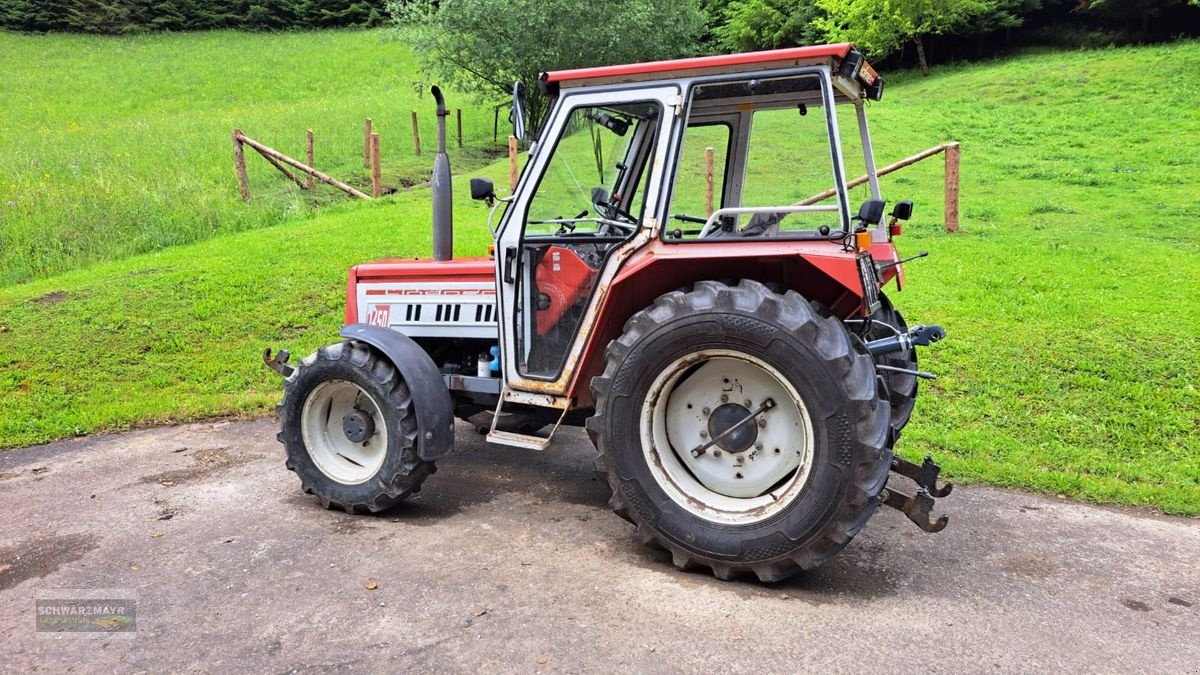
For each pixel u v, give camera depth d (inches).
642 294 144.9
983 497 172.7
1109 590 131.1
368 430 161.5
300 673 104.3
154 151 637.3
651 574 133.2
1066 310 279.3
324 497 161.8
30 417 227.0
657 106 140.5
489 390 167.8
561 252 155.0
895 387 175.2
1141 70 853.2
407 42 810.8
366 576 131.9
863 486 119.4
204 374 262.7
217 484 178.5
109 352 276.8
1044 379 232.1
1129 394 221.0
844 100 155.3
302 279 347.9
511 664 105.7
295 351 281.3
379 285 179.8
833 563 140.1
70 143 670.5
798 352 121.6
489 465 193.3
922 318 280.2
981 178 534.6
